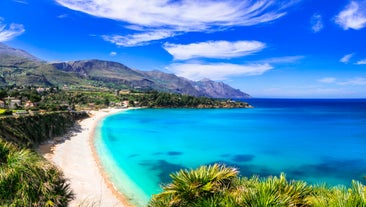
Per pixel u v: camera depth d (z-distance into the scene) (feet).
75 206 72.08
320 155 157.69
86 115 375.66
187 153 161.27
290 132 271.69
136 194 88.99
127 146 177.47
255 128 303.27
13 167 33.09
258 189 29.48
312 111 644.69
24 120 158.92
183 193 31.89
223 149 175.63
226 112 582.35
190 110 623.36
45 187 34.83
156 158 145.59
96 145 171.01
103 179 100.99
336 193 26.37
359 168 127.13
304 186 32.40
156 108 648.38
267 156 155.12
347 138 230.48
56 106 341.00
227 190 31.58
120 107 597.11
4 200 30.76
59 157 128.47
